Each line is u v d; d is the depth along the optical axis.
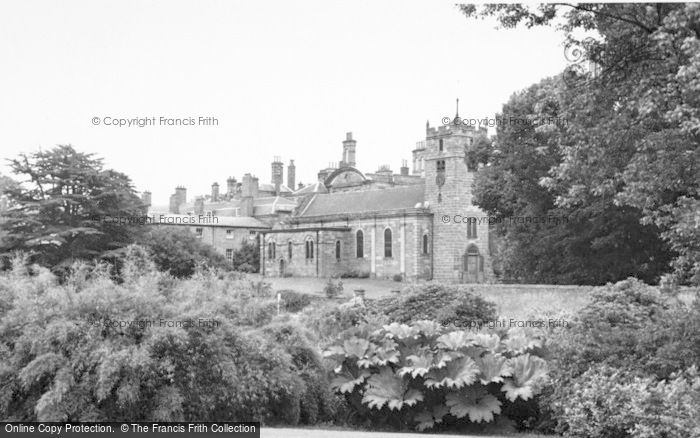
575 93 21.45
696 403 14.14
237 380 15.81
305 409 17.16
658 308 18.91
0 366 15.24
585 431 15.29
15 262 23.55
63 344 15.22
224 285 19.45
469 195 92.12
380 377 17.30
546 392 16.61
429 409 17.14
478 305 27.83
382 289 83.31
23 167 71.00
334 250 102.25
